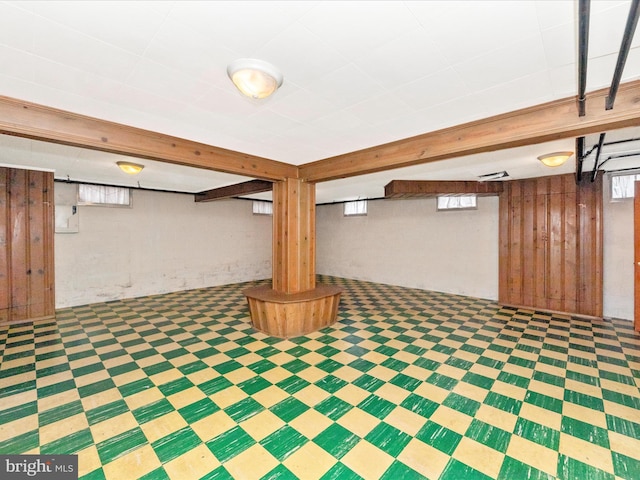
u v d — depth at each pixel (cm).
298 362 320
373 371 299
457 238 650
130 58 169
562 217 504
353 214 855
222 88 205
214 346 364
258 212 865
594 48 158
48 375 290
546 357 330
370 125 273
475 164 406
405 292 681
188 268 720
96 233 583
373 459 185
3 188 444
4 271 448
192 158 320
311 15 136
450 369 303
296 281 434
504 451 191
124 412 231
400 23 141
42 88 204
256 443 199
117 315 501
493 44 157
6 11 131
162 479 169
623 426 214
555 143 309
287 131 289
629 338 387
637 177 449
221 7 131
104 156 376
